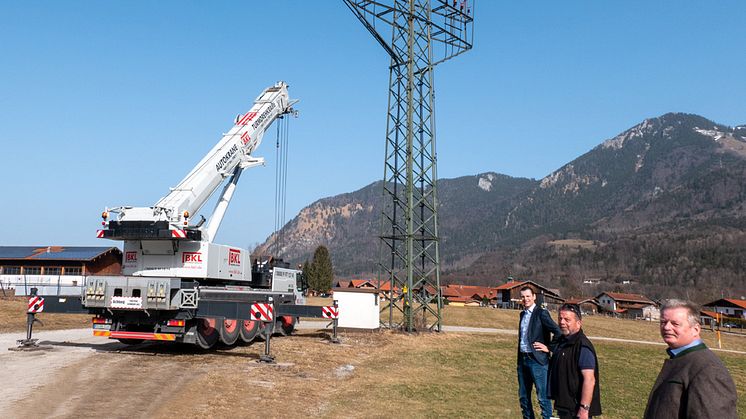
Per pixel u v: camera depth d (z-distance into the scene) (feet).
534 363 27.81
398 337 81.51
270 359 51.29
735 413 12.71
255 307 51.55
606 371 64.28
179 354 53.93
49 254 154.51
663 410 13.38
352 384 44.16
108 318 53.06
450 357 65.16
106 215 54.03
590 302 374.43
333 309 70.59
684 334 13.79
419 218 91.86
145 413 31.09
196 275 54.70
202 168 60.95
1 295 121.70
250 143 67.97
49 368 43.39
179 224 54.08
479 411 37.93
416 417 35.17
